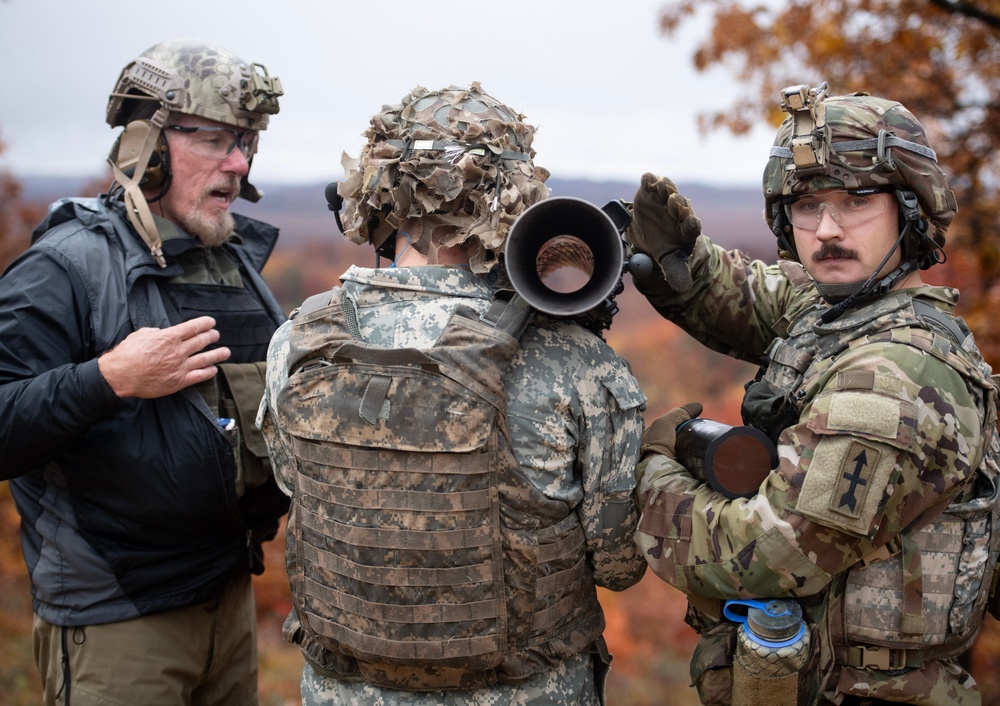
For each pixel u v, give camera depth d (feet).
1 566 31.99
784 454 5.76
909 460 5.57
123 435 7.59
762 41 20.67
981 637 21.75
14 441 7.13
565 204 5.39
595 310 6.12
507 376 5.75
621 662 41.04
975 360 6.07
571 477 5.98
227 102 8.12
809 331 6.56
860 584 5.92
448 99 6.13
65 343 7.57
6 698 16.72
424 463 5.56
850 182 5.98
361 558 5.73
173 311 8.07
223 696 8.71
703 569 5.83
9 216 43.98
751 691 5.78
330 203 6.91
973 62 19.44
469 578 5.63
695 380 115.55
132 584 7.78
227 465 7.84
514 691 5.96
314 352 5.95
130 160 8.05
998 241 18.75
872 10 19.36
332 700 6.33
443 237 6.12
